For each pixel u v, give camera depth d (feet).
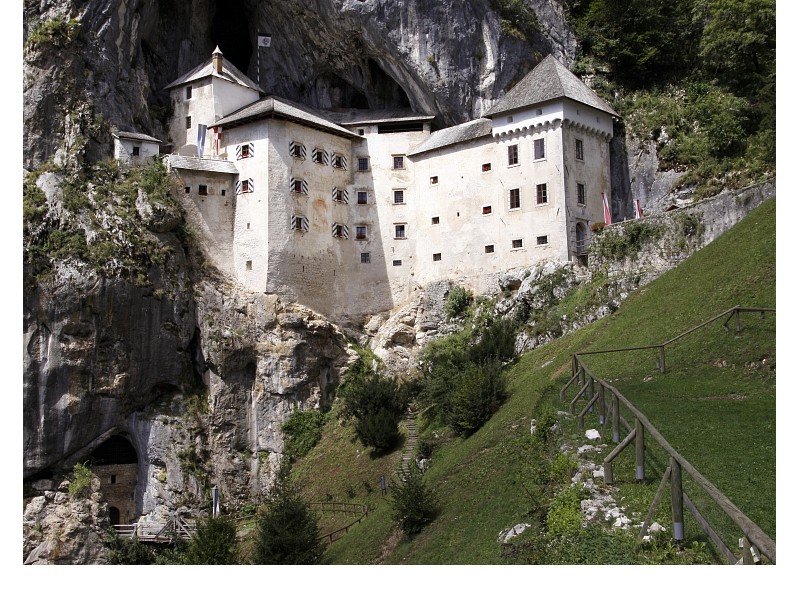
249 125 234.79
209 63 253.85
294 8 253.85
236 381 225.35
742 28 215.51
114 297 212.84
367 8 241.76
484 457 131.13
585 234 213.05
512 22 244.83
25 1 231.91
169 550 202.08
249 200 232.32
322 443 214.69
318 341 230.07
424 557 109.70
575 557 77.61
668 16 247.09
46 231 214.90
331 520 168.45
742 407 100.53
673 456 71.26
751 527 54.49
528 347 187.62
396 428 188.24
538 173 214.28
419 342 230.27
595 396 103.09
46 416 206.69
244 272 230.48
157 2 256.73
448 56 241.76
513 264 216.95
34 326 207.82
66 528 204.54
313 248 236.84
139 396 219.00
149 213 220.23
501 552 94.27
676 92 232.53
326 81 271.08
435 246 236.22
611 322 159.43
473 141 229.86
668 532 75.15
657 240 176.96
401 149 249.14
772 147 195.93
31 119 224.94
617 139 230.27
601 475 89.20
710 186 202.69
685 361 122.62
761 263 133.59
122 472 222.07
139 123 243.60
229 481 218.59
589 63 245.04
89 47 233.14
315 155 241.14
